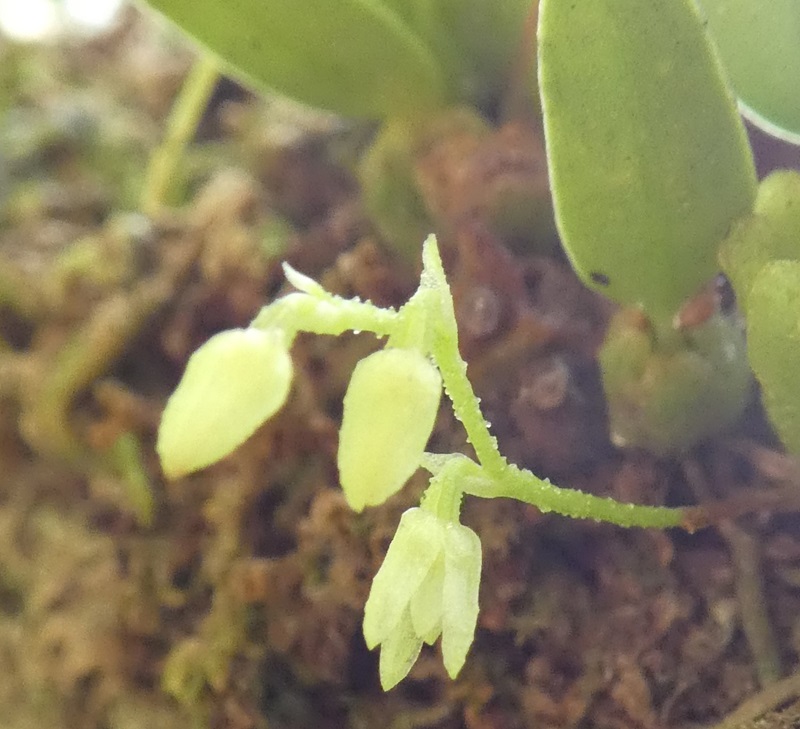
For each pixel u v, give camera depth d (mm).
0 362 50
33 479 49
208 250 48
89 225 58
